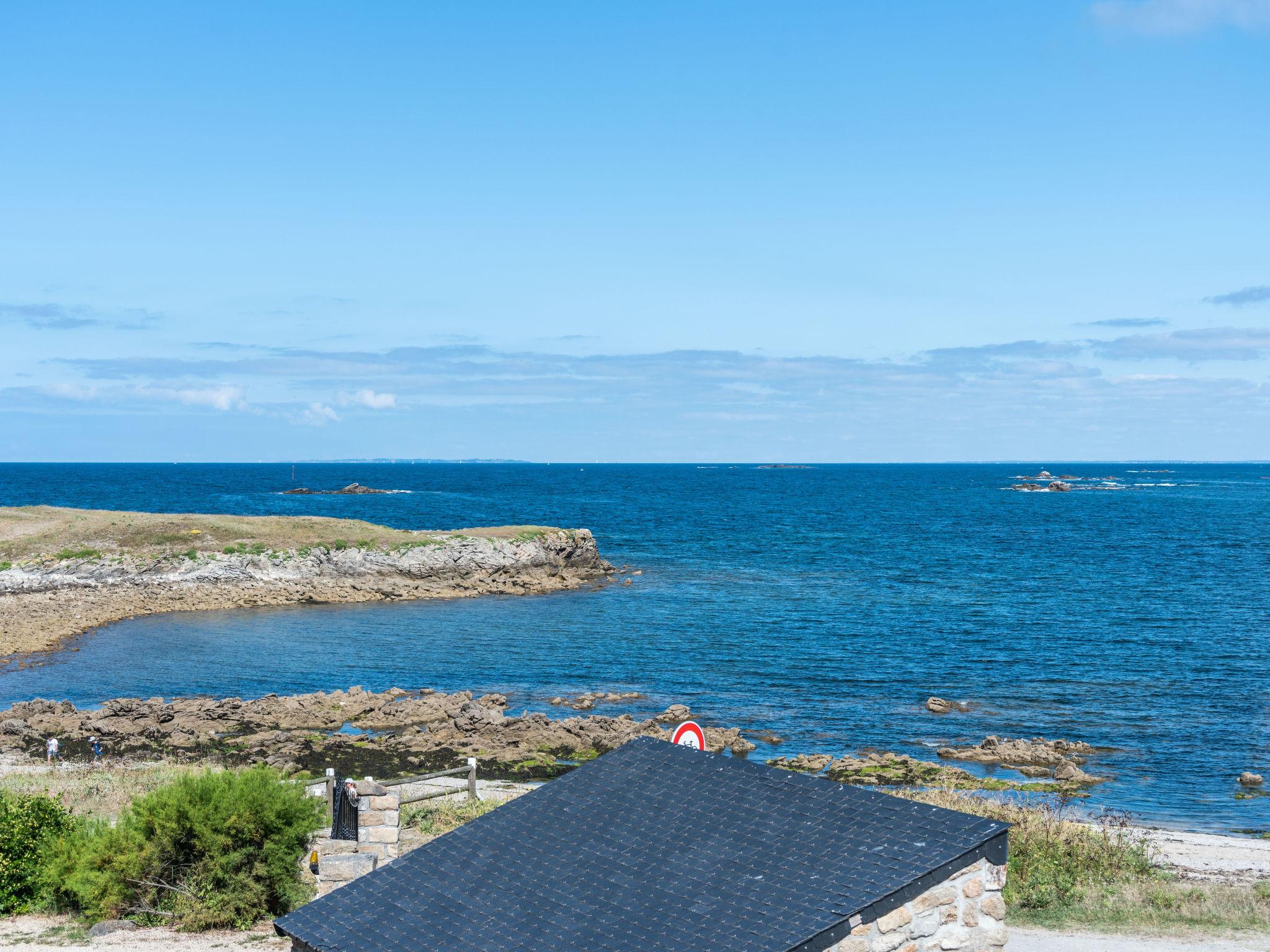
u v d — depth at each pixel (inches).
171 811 800.3
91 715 1689.2
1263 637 2434.8
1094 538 4822.8
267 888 792.3
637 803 552.7
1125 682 1990.7
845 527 5398.6
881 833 496.4
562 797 571.5
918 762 1465.3
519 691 1948.8
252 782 816.3
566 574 3363.7
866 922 449.1
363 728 1669.5
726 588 3228.3
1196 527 5438.0
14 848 853.8
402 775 1392.7
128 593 2888.8
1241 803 1325.0
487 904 490.3
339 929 493.7
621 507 7017.7
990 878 486.3
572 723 1626.5
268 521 3442.4
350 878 593.6
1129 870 935.0
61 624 2541.8
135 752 1518.2
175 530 3225.9
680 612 2780.5
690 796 550.6
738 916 449.7
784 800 532.7
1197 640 2399.1
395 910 500.1
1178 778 1427.2
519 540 3378.4
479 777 1379.2
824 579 3422.7
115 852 797.9
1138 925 772.0
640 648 2315.5
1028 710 1790.1
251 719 1697.8
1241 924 778.8
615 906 471.5
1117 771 1459.2
